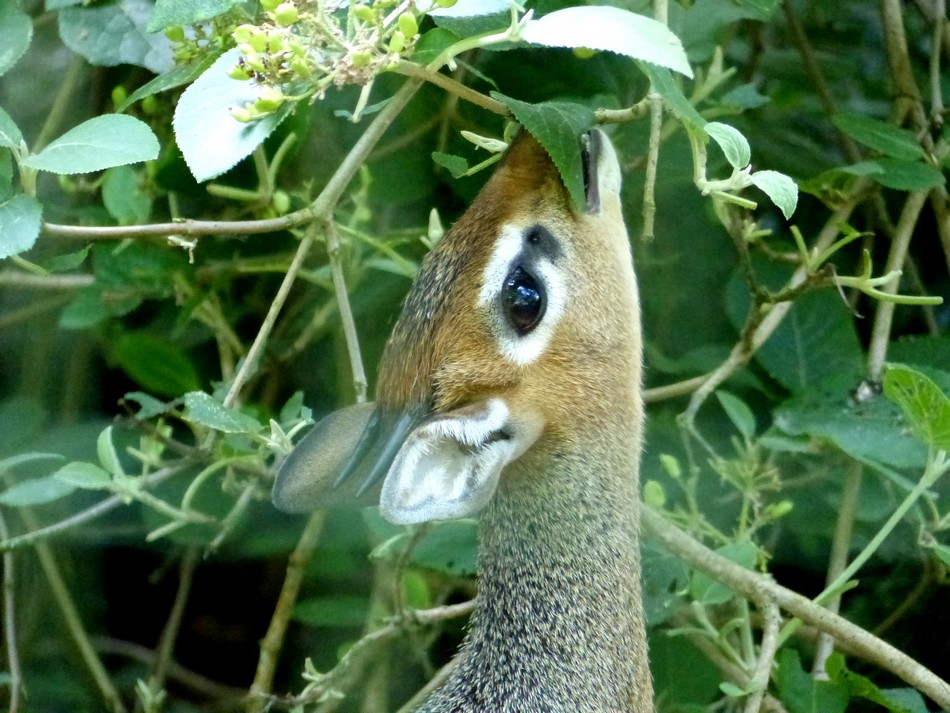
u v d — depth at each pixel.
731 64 7.59
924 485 5.39
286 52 4.20
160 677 7.63
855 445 5.77
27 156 4.65
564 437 4.94
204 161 4.30
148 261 6.61
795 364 6.43
